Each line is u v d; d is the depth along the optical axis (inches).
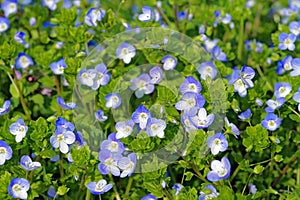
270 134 16.9
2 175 15.1
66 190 15.2
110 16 18.0
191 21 20.2
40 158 15.9
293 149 17.3
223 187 14.7
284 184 17.3
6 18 20.1
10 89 18.2
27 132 15.2
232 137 16.2
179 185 15.4
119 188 16.8
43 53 18.6
